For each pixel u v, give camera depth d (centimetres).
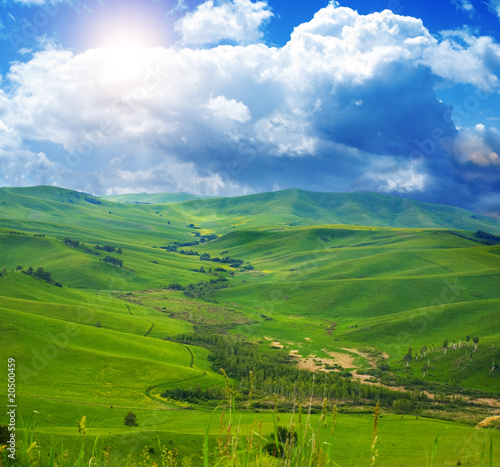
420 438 8688
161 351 16988
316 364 17350
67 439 3897
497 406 13225
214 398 12638
